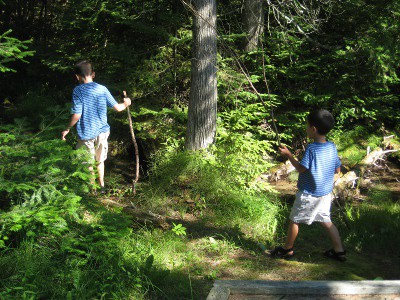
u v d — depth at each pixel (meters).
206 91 6.60
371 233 5.20
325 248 4.93
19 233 4.09
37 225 4.05
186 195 6.07
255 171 6.79
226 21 9.06
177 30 8.23
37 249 3.96
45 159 4.20
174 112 7.62
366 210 5.91
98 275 3.64
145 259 4.19
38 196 4.09
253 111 7.93
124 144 8.28
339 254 4.54
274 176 7.55
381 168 8.05
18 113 8.96
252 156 6.89
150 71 8.09
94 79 8.05
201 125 6.66
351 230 5.25
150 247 4.44
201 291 3.81
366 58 8.59
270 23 9.38
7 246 3.99
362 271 4.34
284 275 4.20
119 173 7.48
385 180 7.53
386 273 4.32
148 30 7.62
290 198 6.68
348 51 8.07
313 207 4.43
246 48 8.73
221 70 7.64
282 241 5.11
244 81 7.70
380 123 8.94
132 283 3.68
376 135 8.76
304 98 8.17
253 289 3.31
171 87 8.46
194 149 6.73
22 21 11.62
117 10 8.09
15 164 4.32
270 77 8.68
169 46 8.36
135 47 8.61
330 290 3.29
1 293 3.24
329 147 4.40
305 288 3.30
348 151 8.28
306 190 4.41
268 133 8.11
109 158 8.16
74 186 4.48
